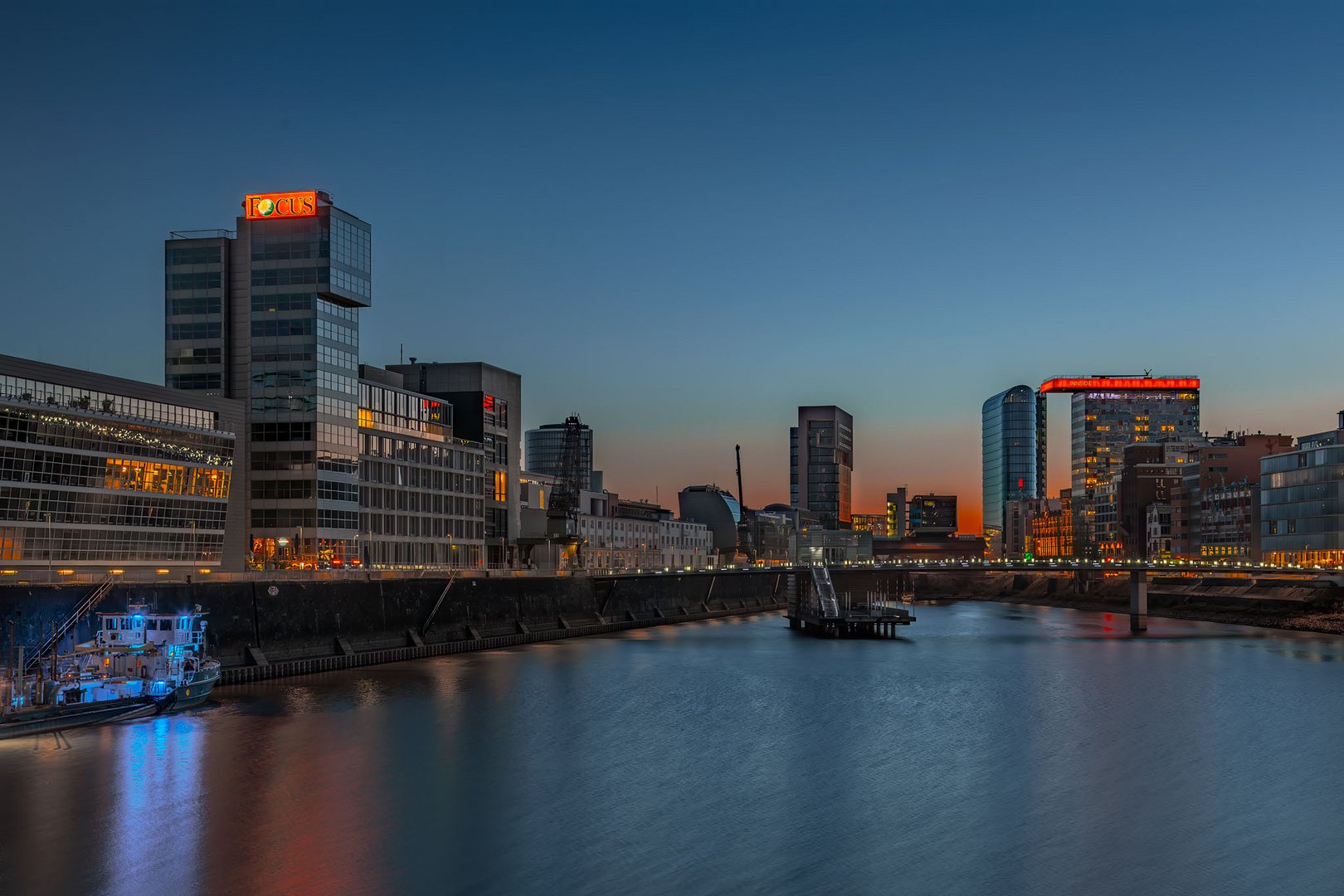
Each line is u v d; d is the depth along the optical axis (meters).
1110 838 75.56
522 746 102.12
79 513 152.25
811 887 66.56
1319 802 83.75
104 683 112.19
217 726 108.31
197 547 173.00
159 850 71.75
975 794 86.31
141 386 167.00
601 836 75.25
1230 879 67.94
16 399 142.12
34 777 87.94
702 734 108.94
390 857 70.75
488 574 199.62
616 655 180.12
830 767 95.25
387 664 161.50
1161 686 142.50
